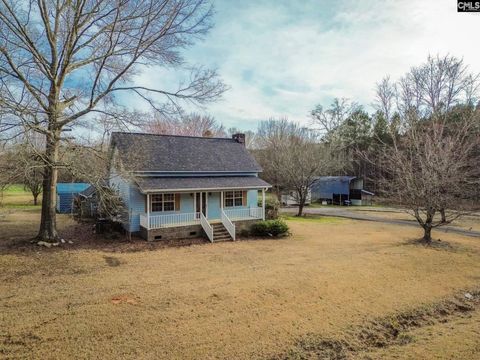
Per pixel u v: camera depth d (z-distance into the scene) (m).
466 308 10.15
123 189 19.28
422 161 17.77
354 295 10.24
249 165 23.62
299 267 12.68
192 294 9.65
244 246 17.03
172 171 19.48
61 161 14.84
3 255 13.41
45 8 14.12
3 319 7.73
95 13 14.18
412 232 22.03
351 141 50.50
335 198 45.75
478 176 20.86
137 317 8.05
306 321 8.41
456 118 22.97
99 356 6.41
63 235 18.02
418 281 11.88
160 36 14.77
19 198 39.25
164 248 16.12
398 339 8.09
